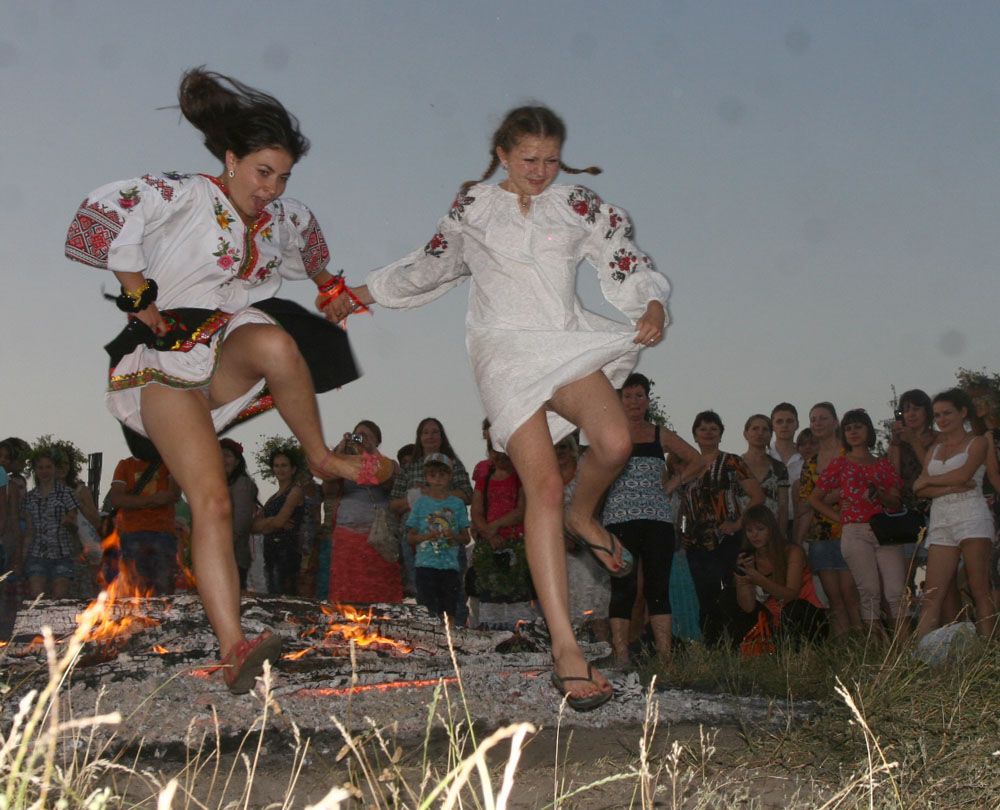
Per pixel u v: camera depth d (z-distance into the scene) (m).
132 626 5.01
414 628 5.44
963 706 3.86
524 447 3.91
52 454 10.09
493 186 4.29
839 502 7.63
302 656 5.02
